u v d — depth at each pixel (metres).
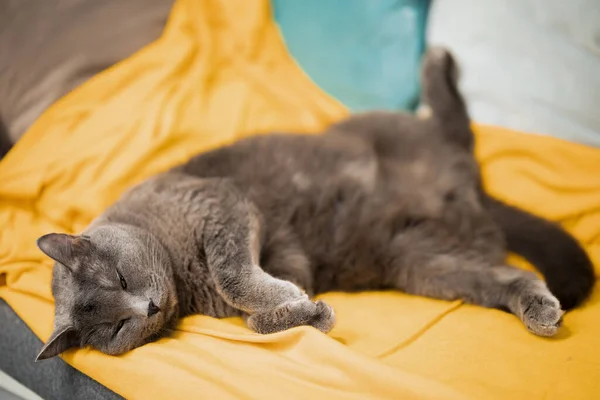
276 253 1.63
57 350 1.39
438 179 1.79
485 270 1.57
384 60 2.12
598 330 1.37
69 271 1.46
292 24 2.29
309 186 1.73
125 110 2.06
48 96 2.13
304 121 2.13
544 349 1.32
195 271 1.54
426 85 1.98
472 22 1.98
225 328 1.45
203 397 1.25
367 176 1.74
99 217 1.65
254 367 1.30
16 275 1.72
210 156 1.78
